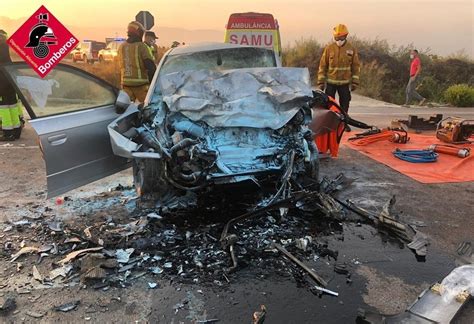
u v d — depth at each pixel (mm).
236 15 9352
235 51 5566
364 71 18016
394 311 2930
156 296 3107
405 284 3264
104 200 4906
